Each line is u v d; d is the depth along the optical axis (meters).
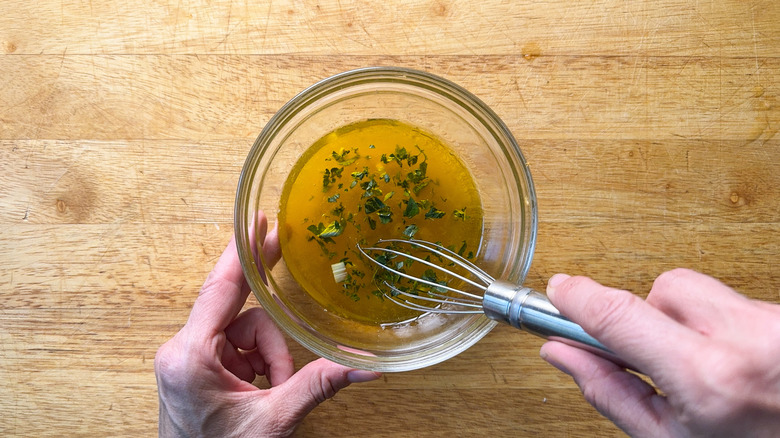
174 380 0.30
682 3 0.33
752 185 0.33
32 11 0.33
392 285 0.31
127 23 0.33
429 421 0.33
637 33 0.33
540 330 0.22
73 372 0.33
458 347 0.28
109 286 0.33
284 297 0.32
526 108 0.33
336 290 0.31
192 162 0.33
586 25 0.33
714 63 0.33
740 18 0.33
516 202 0.30
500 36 0.33
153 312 0.33
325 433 0.33
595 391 0.24
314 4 0.33
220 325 0.31
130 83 0.33
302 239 0.31
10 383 0.33
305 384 0.30
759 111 0.33
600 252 0.33
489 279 0.28
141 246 0.33
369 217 0.30
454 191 0.31
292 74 0.33
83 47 0.33
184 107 0.33
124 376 0.33
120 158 0.33
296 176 0.31
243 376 0.33
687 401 0.19
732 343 0.20
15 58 0.33
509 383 0.33
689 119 0.33
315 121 0.32
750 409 0.19
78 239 0.33
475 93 0.33
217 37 0.33
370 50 0.33
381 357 0.29
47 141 0.33
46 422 0.33
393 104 0.32
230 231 0.33
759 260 0.33
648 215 0.33
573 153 0.33
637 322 0.20
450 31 0.33
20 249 0.33
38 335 0.33
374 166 0.31
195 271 0.33
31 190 0.33
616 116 0.33
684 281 0.22
